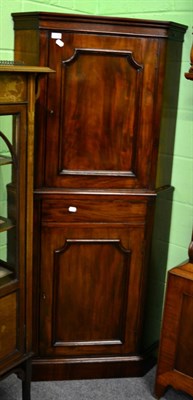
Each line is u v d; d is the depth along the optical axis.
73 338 2.02
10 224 1.62
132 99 1.78
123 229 1.91
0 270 1.68
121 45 1.72
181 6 1.93
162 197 1.99
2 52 1.83
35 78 1.52
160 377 1.94
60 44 1.69
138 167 1.86
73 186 1.84
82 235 1.89
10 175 1.59
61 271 1.92
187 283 1.78
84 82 1.74
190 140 2.02
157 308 2.18
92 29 1.69
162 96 1.79
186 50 1.93
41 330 1.97
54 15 1.65
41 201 1.81
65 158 1.81
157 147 1.85
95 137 1.81
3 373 1.66
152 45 1.73
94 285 1.96
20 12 1.81
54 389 1.98
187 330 1.82
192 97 1.96
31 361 1.84
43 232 1.85
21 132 1.52
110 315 2.01
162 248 2.12
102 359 2.04
